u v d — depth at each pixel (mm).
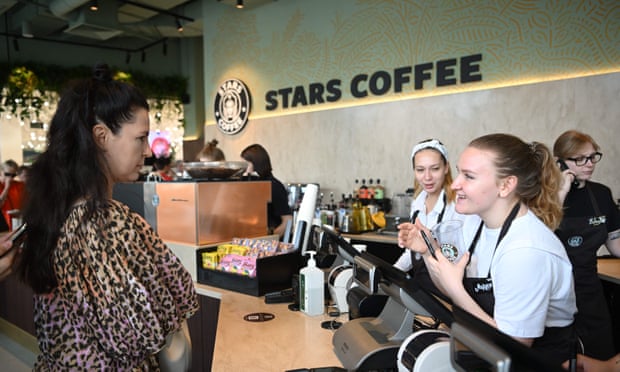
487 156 1125
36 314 978
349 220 4258
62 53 8570
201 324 2256
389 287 1111
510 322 1038
